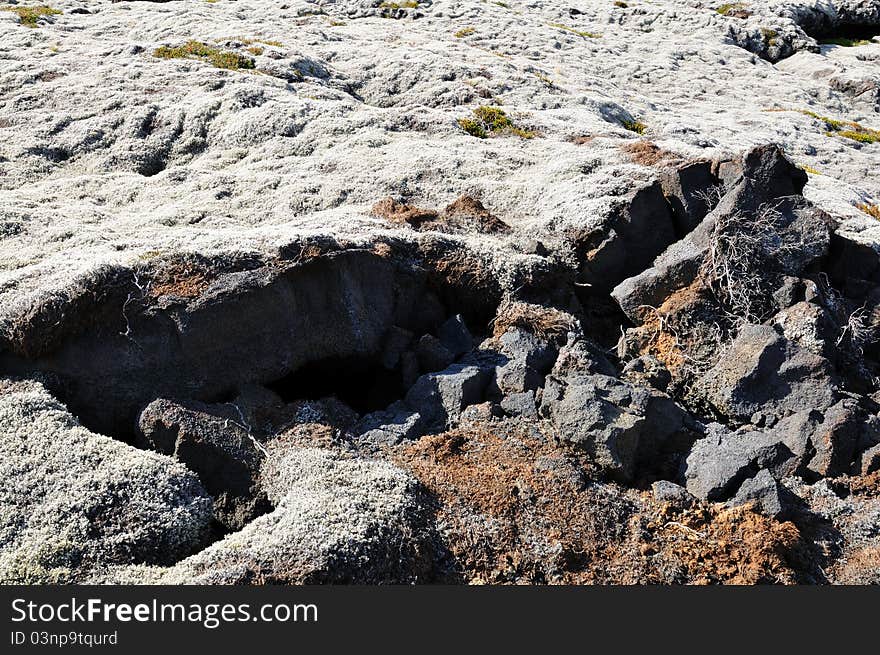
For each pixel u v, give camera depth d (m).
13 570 9.37
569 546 10.40
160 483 10.80
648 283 16.17
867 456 12.34
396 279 15.52
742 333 14.38
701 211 18.02
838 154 37.38
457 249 16.67
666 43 54.19
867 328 16.02
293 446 11.91
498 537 10.40
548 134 26.95
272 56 33.62
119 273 13.12
